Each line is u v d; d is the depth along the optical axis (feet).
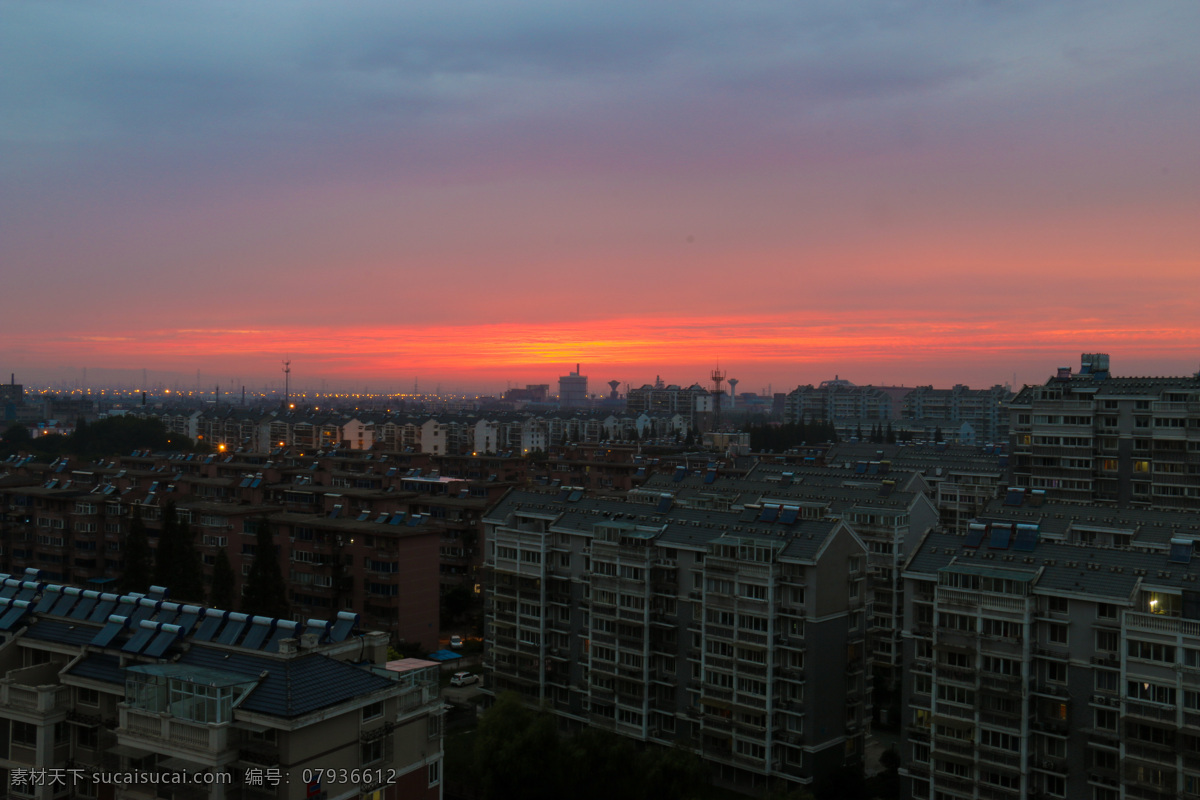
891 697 396.37
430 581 474.49
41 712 215.92
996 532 287.28
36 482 649.20
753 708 307.99
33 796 214.69
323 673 201.46
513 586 376.89
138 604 240.32
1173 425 475.31
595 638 352.28
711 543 322.96
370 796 198.49
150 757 196.54
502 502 402.52
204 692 189.98
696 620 329.11
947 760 270.87
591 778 293.84
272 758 182.39
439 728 218.38
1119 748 244.22
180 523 453.17
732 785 318.86
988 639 265.75
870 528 427.74
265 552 422.82
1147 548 352.90
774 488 522.47
